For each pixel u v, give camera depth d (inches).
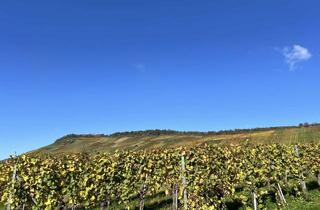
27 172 859.4
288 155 1042.7
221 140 3408.0
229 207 899.4
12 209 818.8
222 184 820.6
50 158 971.3
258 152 1013.8
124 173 992.2
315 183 1177.4
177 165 957.8
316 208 869.2
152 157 1048.2
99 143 4667.8
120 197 985.5
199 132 4347.9
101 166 970.1
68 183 893.2
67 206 906.1
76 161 967.6
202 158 908.6
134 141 4443.9
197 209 761.6
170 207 981.2
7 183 858.8
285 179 1042.1
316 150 1146.7
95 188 927.7
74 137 5162.4
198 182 782.5
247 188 869.2
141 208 984.9
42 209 834.2
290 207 904.9
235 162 957.2
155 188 1008.2
